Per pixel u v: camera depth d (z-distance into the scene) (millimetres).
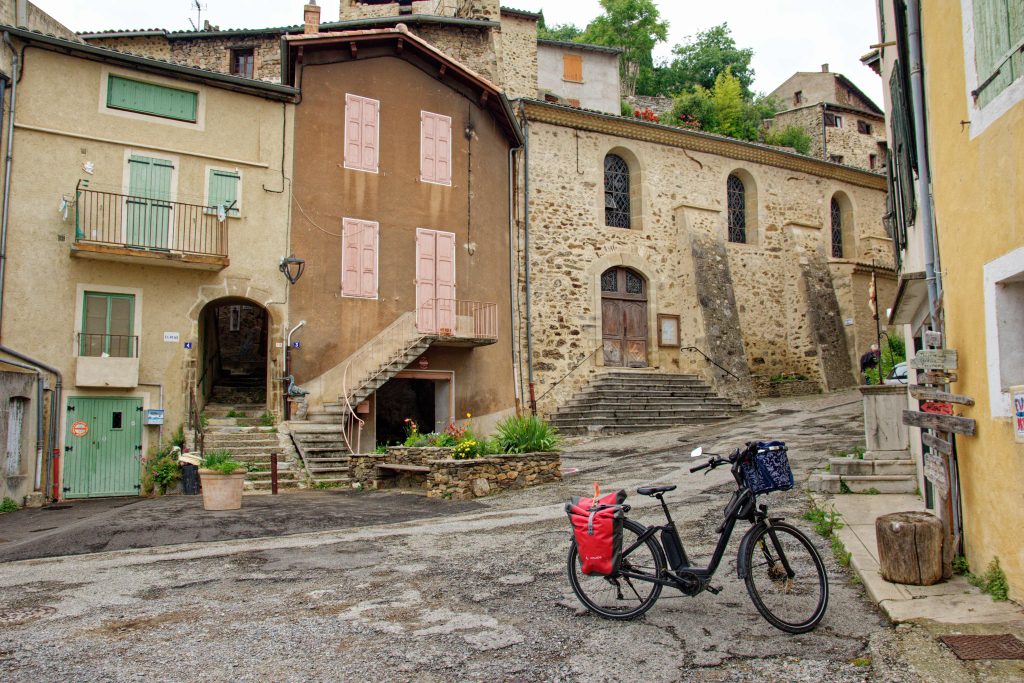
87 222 13227
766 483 4379
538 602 5070
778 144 28984
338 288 15188
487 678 3795
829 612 4660
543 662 3986
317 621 4801
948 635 4078
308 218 15086
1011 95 4203
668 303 19969
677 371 19812
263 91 14914
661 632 4387
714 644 4172
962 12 4836
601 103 24062
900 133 7754
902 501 7723
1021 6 4055
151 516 9125
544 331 18031
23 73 12977
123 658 4172
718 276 20109
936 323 5711
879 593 4785
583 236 18938
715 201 21047
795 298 21703
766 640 4215
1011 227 4242
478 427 16422
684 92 31172
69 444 12820
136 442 13367
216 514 9242
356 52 15875
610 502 4707
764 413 17438
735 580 5387
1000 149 4340
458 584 5625
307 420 14344
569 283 18531
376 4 21953
